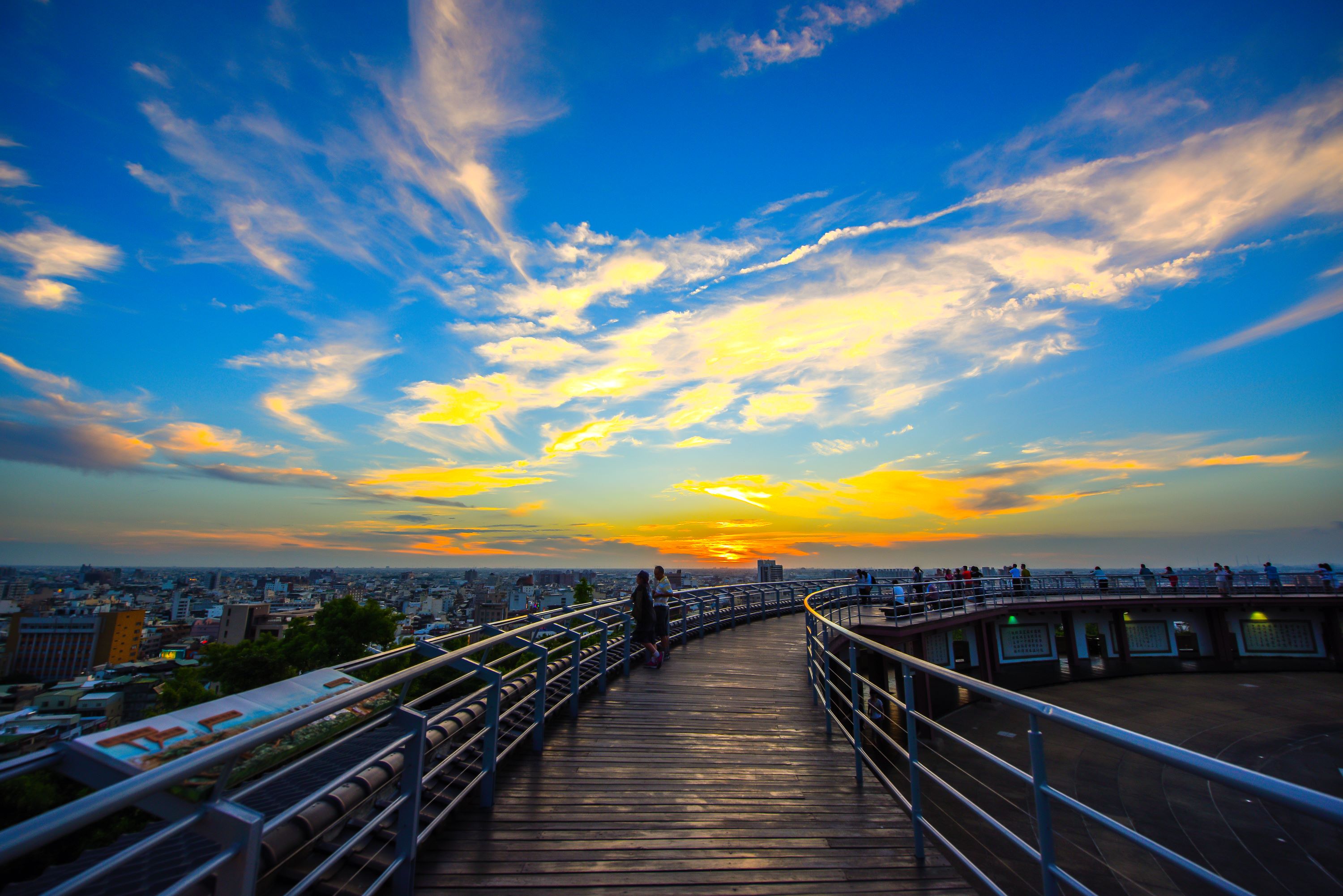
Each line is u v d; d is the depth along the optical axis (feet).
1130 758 50.52
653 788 16.33
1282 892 29.99
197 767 5.66
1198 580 102.63
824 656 22.79
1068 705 71.82
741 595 62.39
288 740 8.02
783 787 16.49
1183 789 43.68
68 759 5.88
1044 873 7.61
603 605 31.07
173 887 5.58
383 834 11.37
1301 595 93.71
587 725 22.52
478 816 14.34
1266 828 36.60
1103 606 93.66
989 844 35.04
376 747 10.46
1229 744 56.70
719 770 17.78
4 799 16.15
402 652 13.58
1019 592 96.07
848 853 12.76
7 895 6.15
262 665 75.87
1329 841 34.42
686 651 41.91
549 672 22.17
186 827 6.14
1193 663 92.79
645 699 26.89
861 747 16.87
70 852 25.59
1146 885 30.37
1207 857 33.45
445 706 14.24
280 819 7.61
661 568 39.70
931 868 12.20
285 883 9.00
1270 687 78.23
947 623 74.13
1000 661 89.04
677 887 11.35
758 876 11.84
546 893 11.07
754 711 24.82
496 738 15.05
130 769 5.84
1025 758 51.98
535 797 15.58
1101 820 6.49
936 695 75.87
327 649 87.10
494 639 15.55
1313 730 60.08
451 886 11.25
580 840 13.23
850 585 77.66
